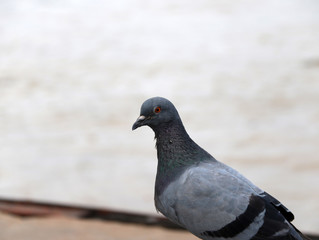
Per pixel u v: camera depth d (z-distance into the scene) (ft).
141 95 53.57
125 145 44.78
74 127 47.91
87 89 55.57
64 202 36.06
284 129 45.52
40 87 55.77
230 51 63.93
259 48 64.23
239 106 50.37
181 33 70.44
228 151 42.34
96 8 81.97
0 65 61.77
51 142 45.37
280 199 35.42
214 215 19.51
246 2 83.61
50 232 31.71
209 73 58.18
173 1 85.05
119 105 51.42
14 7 81.71
